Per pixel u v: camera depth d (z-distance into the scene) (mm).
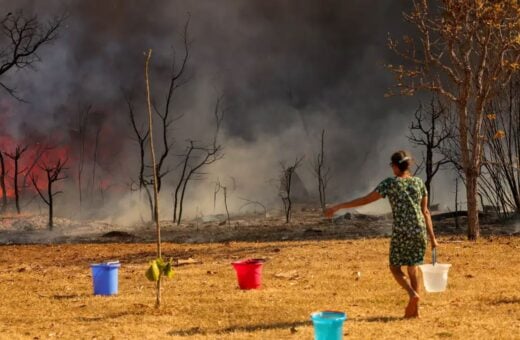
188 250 19234
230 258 16875
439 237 21281
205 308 10117
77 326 9180
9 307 10789
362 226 27766
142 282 13172
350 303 10289
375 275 13125
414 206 8836
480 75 19859
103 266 11695
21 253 20422
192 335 8359
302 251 17656
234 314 9617
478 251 16625
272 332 8328
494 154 26047
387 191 8844
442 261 14898
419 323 8609
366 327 8391
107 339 8320
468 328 8258
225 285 12375
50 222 31344
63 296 11742
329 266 14648
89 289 12492
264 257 16688
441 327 8375
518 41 19156
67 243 25109
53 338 8492
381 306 9984
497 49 20109
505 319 8805
